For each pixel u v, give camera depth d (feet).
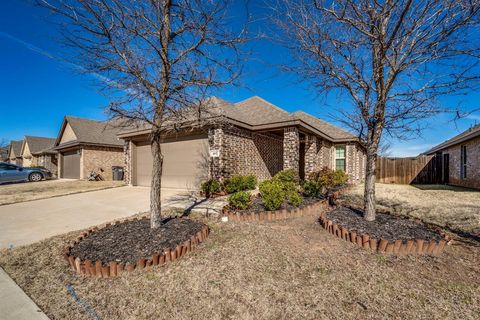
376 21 12.65
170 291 9.02
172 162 36.32
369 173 15.92
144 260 10.57
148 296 8.75
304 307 8.04
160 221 14.58
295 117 32.35
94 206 24.25
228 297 8.61
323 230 15.70
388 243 12.16
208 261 11.28
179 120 15.72
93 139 57.98
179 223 15.26
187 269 10.55
